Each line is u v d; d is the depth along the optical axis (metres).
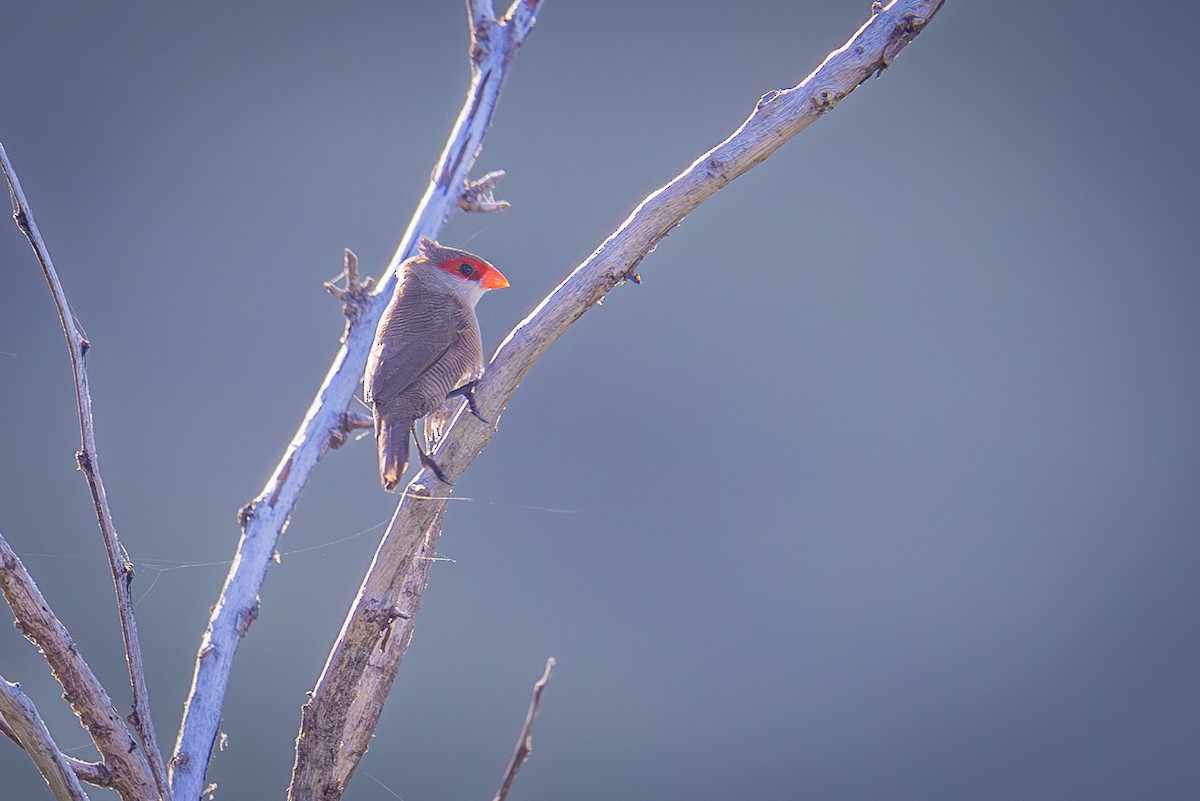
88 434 3.43
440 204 3.92
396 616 4.07
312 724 4.01
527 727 2.93
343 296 3.79
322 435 3.67
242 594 3.54
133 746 3.31
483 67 4.04
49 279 3.47
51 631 3.25
